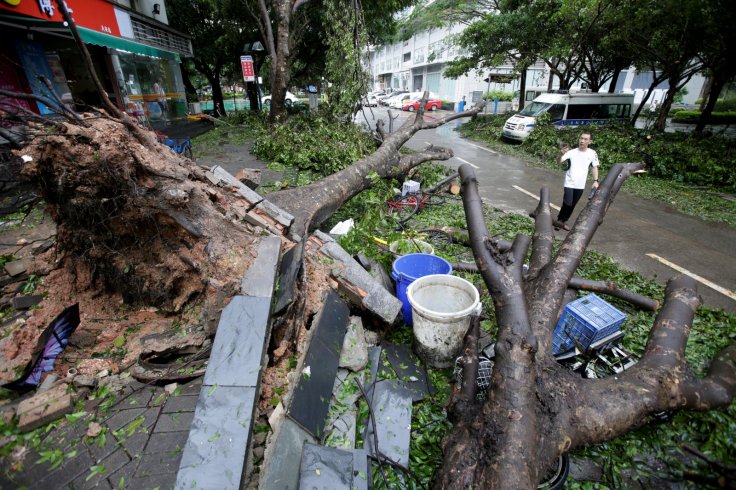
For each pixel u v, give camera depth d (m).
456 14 21.67
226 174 4.55
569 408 2.58
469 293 3.62
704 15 11.11
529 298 3.30
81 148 2.93
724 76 13.35
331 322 3.33
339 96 12.06
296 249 3.58
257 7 16.44
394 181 7.44
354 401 2.94
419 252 4.81
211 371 2.43
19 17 6.88
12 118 2.94
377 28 18.33
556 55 15.96
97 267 3.52
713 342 3.95
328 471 2.19
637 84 34.03
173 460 2.16
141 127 3.54
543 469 2.34
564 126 15.41
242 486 2.00
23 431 2.31
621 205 8.72
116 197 3.11
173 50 15.72
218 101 23.61
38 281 3.56
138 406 2.51
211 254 3.22
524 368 2.55
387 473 2.57
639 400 2.71
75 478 2.07
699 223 7.57
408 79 43.94
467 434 2.51
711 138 12.80
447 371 3.53
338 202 5.97
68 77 10.46
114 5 10.70
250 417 2.22
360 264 4.43
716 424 3.04
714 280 5.39
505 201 8.84
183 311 3.34
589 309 3.49
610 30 15.15
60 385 2.58
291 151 9.60
